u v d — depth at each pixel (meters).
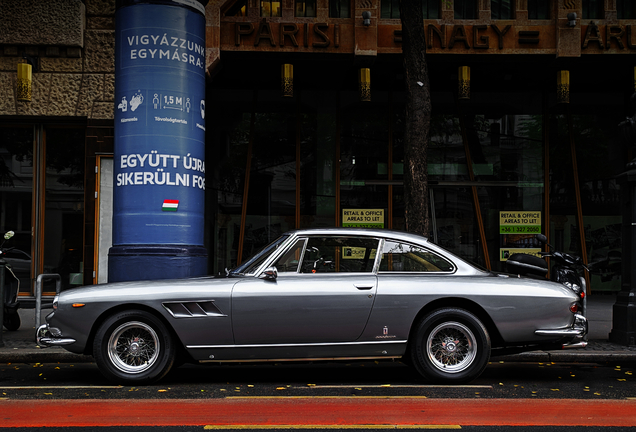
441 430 4.23
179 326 5.61
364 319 5.68
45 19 11.62
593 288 14.57
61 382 5.90
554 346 5.91
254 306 5.63
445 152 14.66
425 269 5.96
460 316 5.71
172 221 8.96
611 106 14.82
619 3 13.26
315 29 12.47
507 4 13.14
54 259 12.26
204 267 9.30
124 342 5.71
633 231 8.03
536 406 4.95
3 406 4.89
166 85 9.00
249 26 12.36
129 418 4.52
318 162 14.45
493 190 14.61
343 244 5.98
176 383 5.87
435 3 13.29
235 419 4.50
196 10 9.34
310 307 5.64
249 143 14.38
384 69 13.54
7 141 12.33
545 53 12.69
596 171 14.74
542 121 14.74
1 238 12.22
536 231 14.59
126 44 9.04
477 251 14.51
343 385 5.77
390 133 14.49
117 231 9.03
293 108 14.52
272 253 5.95
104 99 11.82
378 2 12.66
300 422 4.42
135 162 8.93
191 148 9.21
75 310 5.63
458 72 13.22
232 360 5.71
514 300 5.77
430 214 14.52
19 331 9.02
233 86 14.42
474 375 5.71
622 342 7.94
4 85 11.77
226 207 14.29
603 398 5.27
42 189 12.28
